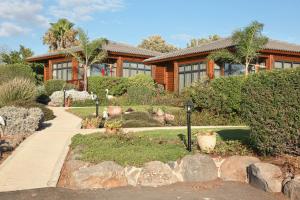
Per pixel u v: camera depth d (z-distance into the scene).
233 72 30.27
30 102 21.50
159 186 9.71
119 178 9.82
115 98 30.83
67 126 18.72
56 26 58.25
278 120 9.56
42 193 9.02
